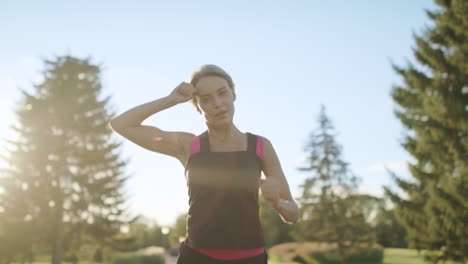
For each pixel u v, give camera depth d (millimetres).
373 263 29641
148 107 1481
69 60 25469
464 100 15023
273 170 1503
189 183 1432
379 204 51281
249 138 1498
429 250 15008
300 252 32375
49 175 23625
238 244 1338
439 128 14766
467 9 14789
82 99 25062
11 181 24219
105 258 26906
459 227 13875
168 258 46500
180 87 1467
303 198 31453
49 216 23812
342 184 30578
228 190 1371
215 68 1472
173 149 1555
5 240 23516
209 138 1484
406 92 16156
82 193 24000
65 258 25719
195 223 1380
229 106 1445
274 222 51000
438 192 14086
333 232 30125
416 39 16031
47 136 23844
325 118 32281
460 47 15070
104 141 25234
